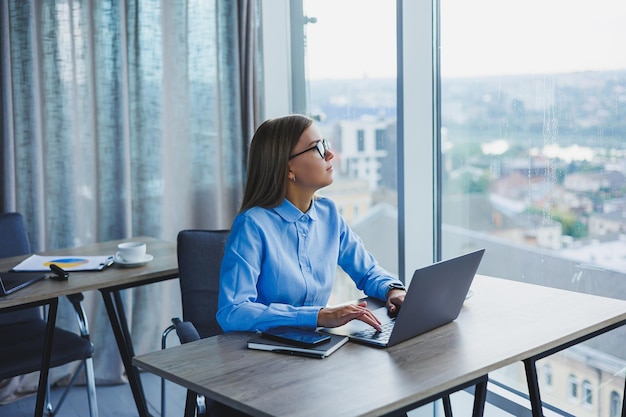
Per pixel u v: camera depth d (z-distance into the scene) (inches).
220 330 99.7
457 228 117.8
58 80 136.6
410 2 117.0
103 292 102.6
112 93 141.3
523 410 107.3
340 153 144.3
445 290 71.1
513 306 80.7
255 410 55.6
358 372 62.5
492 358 65.1
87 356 107.1
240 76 153.8
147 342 150.9
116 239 144.2
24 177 134.4
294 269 82.1
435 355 66.2
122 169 142.9
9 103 130.4
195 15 149.6
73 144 138.9
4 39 129.1
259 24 155.7
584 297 83.4
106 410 131.6
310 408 55.3
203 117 152.2
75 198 140.0
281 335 70.3
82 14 137.8
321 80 148.2
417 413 121.6
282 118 83.4
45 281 101.0
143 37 143.3
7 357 101.0
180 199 152.3
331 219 88.2
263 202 83.4
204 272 100.7
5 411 131.7
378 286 86.4
